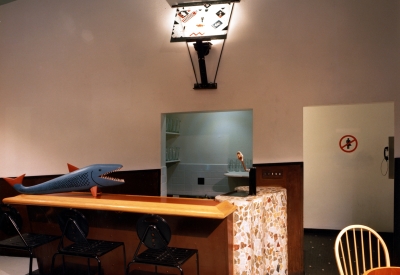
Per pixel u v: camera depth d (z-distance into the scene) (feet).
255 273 9.95
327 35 12.69
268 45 13.28
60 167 15.10
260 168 13.29
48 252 11.65
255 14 13.42
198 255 9.45
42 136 15.12
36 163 15.07
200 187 19.53
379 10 12.17
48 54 15.15
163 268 9.95
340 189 17.61
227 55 13.71
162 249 9.06
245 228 9.37
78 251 9.26
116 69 14.93
